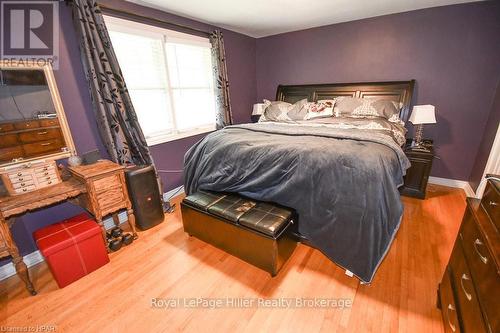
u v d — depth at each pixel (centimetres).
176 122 320
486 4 259
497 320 74
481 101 282
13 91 177
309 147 187
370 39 331
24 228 192
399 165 184
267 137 235
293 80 414
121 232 223
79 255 176
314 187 173
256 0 254
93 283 175
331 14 306
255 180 199
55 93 197
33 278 183
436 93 305
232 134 254
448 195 292
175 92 314
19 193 175
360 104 316
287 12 295
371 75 344
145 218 235
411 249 197
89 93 222
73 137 216
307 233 185
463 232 119
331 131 240
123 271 185
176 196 319
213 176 224
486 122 282
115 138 237
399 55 317
